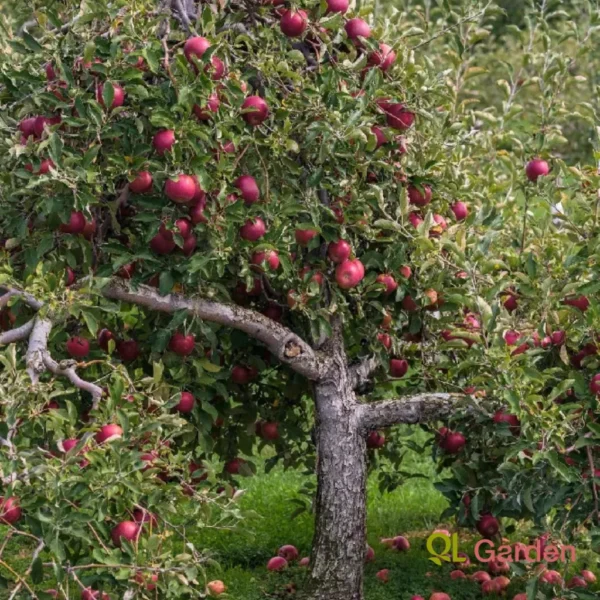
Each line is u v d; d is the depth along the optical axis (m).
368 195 4.41
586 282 4.14
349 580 4.75
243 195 4.12
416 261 4.42
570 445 4.15
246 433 5.42
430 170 4.75
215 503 3.71
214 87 3.93
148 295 4.30
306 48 4.60
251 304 5.07
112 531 3.46
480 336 4.18
